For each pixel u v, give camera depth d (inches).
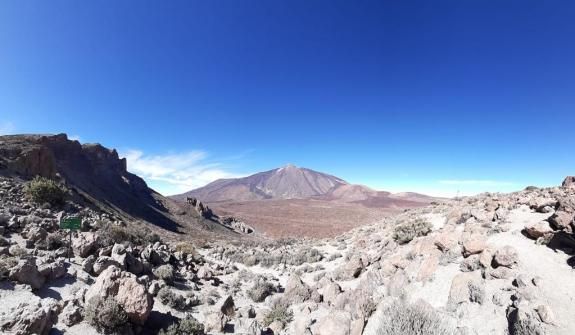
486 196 1327.5
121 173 4146.2
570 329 367.6
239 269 1215.6
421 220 1060.5
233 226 4411.9
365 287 686.5
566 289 442.9
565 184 1051.3
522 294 447.8
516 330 396.8
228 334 565.9
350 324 519.2
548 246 568.7
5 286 464.1
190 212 4136.3
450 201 1491.1
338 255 1224.8
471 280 532.1
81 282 570.9
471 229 737.0
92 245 710.5
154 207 3671.3
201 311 657.0
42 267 535.5
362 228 1771.7
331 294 728.3
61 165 2564.0
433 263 642.2
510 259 532.4
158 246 1072.8
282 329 619.5
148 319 523.8
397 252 861.8
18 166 1690.5
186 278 854.5
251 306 719.1
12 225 749.9
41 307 412.8
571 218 553.9
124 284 482.6
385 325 442.3
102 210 1899.6
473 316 470.3
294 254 1355.8
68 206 1239.5
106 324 439.2
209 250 1678.2
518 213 782.5
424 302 485.1
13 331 366.9
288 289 794.2
